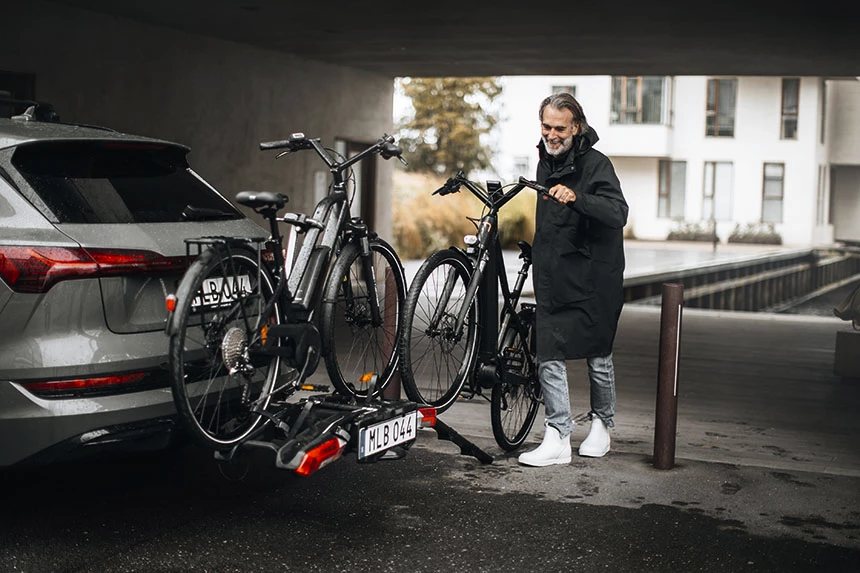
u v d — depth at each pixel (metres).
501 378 5.21
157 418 3.90
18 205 3.82
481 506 4.55
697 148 44.97
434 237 28.45
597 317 5.13
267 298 4.10
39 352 3.69
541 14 11.17
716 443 5.96
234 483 4.80
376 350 4.80
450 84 43.19
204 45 12.58
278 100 14.18
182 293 3.63
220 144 13.02
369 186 16.97
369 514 4.39
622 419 6.59
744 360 9.55
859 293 8.56
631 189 45.84
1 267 3.70
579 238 5.04
